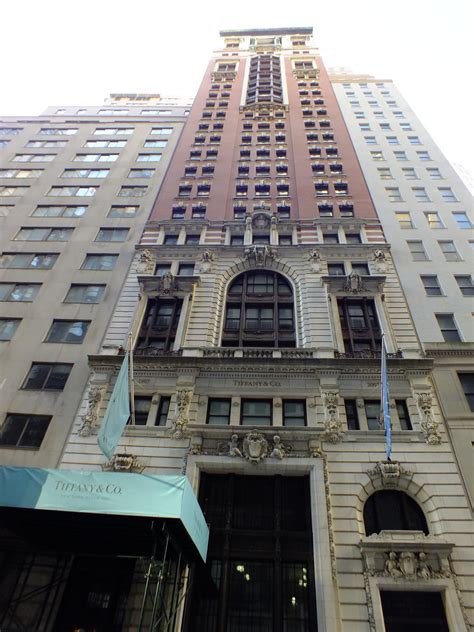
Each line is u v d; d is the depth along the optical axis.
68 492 14.17
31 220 37.22
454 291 28.69
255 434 20.84
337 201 38.34
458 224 34.69
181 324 27.14
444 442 20.72
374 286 28.75
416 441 20.78
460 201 37.25
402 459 20.11
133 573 17.47
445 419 21.61
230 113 54.31
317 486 19.20
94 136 50.88
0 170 44.09
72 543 17.11
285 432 21.03
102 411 22.91
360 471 19.80
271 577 17.77
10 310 29.42
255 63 67.44
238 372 24.00
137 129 52.62
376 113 52.72
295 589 17.41
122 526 15.21
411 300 28.12
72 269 32.41
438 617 16.11
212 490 20.31
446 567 16.58
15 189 41.41
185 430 21.52
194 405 22.78
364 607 16.02
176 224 35.78
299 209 37.69
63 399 23.98
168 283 29.50
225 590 17.25
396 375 23.31
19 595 16.61
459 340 25.84
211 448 20.94
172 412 22.62
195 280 29.88
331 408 21.88
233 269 31.81
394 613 16.23
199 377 24.02
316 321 27.05
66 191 41.09
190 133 50.12
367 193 39.12
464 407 22.00
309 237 34.41
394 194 38.84
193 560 17.05
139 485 14.40
